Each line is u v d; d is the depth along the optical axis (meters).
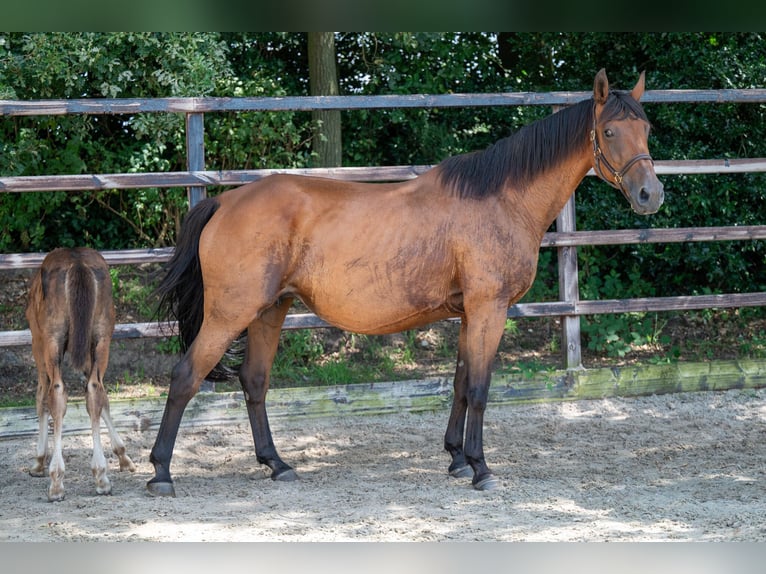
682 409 6.99
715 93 7.27
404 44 9.08
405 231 5.00
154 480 4.94
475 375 5.04
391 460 5.81
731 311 9.39
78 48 8.05
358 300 5.04
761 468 5.41
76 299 4.77
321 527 4.23
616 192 9.20
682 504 4.60
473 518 4.39
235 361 5.79
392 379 8.01
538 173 5.07
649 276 9.70
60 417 4.85
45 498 4.90
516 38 9.98
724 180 9.02
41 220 9.31
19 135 8.66
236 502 4.77
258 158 9.12
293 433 6.49
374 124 9.87
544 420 6.75
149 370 8.20
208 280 4.98
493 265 5.00
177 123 8.35
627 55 9.65
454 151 9.73
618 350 8.16
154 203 9.06
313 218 5.00
